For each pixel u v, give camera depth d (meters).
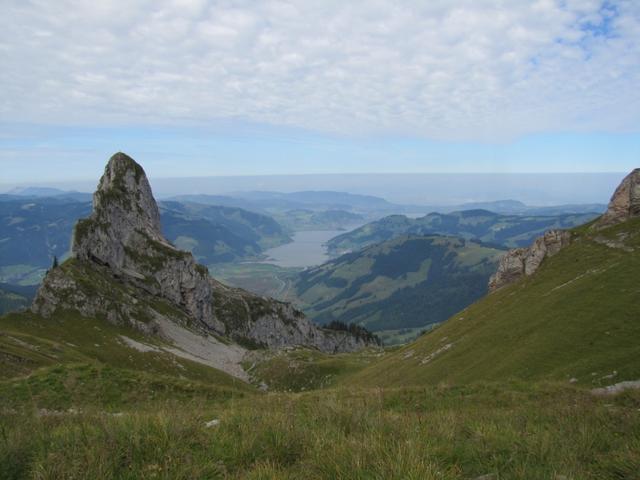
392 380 62.03
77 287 104.12
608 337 39.41
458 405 23.47
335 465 9.59
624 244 64.25
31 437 11.91
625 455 10.55
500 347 50.00
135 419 13.51
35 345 64.56
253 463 10.76
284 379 99.69
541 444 11.38
